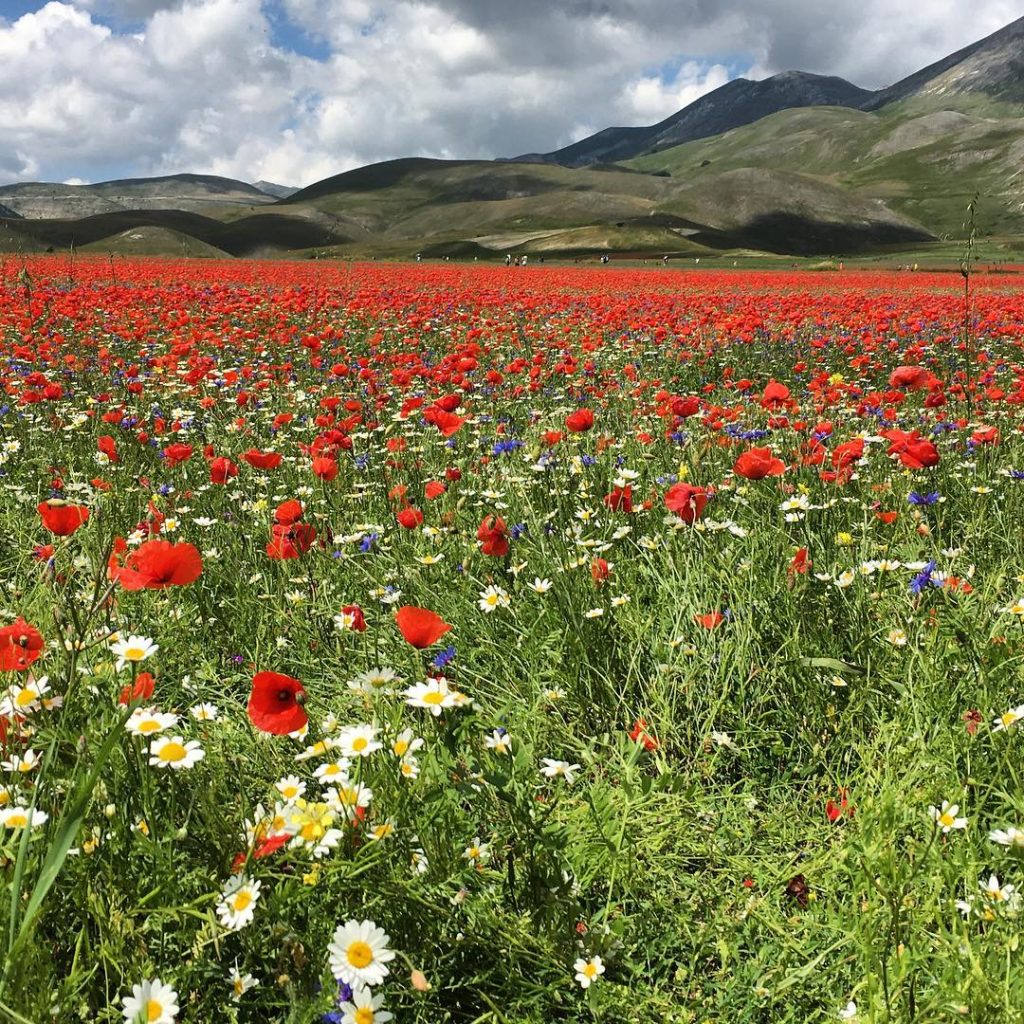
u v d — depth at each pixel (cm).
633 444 639
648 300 2111
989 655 293
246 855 192
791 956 217
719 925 226
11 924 153
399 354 1288
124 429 688
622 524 448
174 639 345
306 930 193
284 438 713
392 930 200
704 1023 198
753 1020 207
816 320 1638
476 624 369
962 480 507
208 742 249
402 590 391
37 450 679
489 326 1619
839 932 218
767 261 9556
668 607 364
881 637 332
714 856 251
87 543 360
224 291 2048
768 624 339
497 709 311
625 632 353
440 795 218
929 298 1967
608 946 205
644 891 239
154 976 181
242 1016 188
